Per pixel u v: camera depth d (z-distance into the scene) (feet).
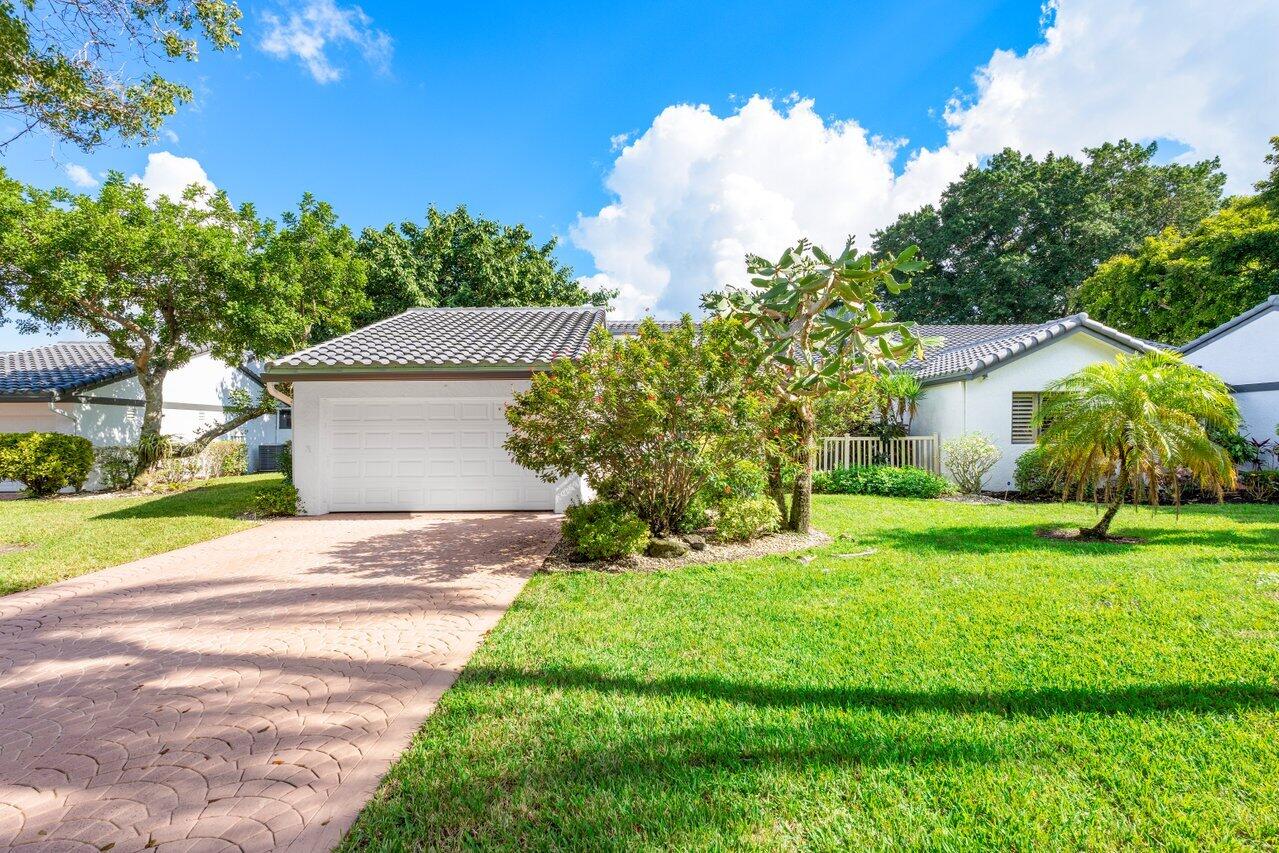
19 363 61.98
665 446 22.84
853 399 35.09
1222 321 68.33
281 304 49.62
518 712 11.05
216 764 9.57
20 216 41.93
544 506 37.11
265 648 14.60
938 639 14.24
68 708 11.51
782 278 25.80
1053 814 7.92
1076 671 12.28
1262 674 11.89
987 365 44.16
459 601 18.44
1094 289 84.79
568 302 92.43
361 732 10.53
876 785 8.61
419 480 37.01
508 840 7.69
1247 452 43.04
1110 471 24.59
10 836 7.89
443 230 80.89
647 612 16.83
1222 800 8.13
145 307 49.32
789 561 22.65
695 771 9.04
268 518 34.81
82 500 45.62
